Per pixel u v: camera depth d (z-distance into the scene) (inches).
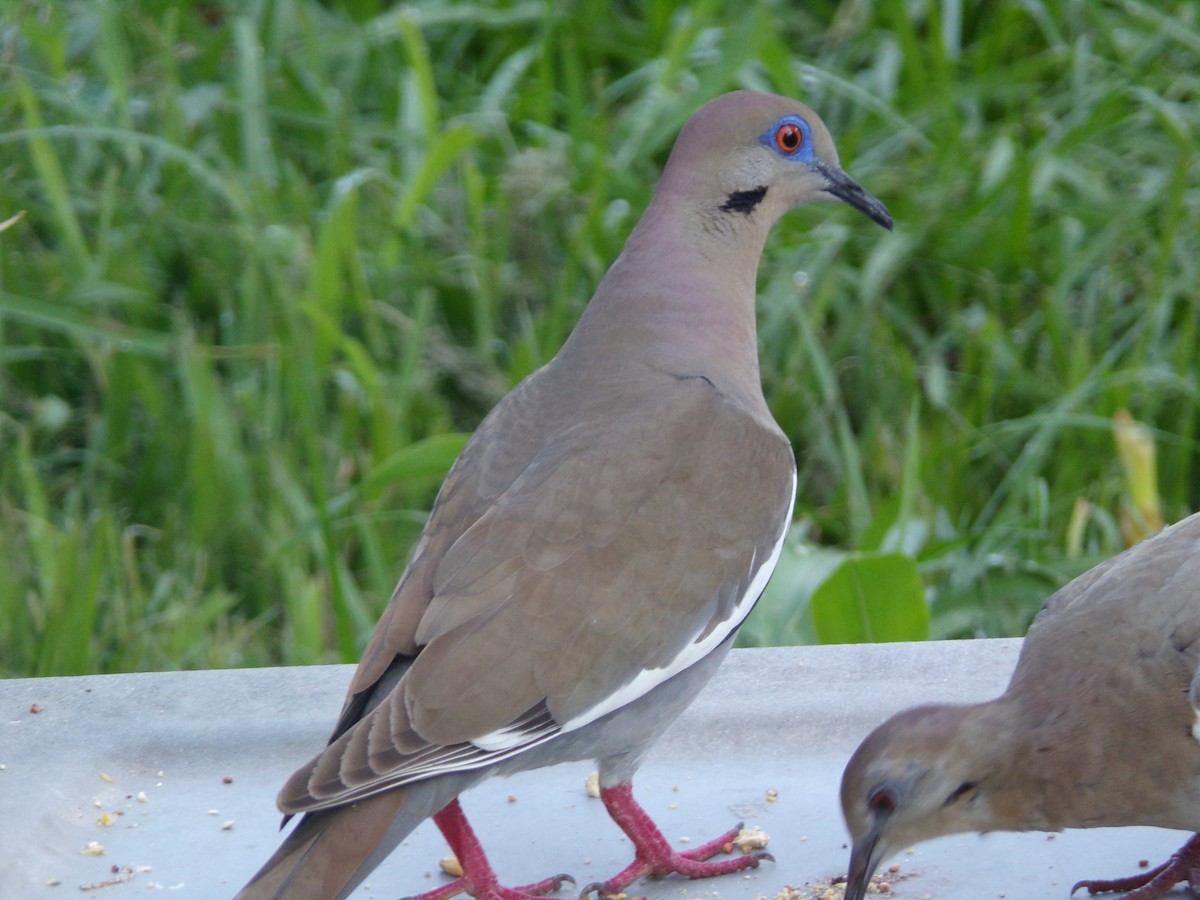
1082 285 524.4
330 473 460.4
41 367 504.7
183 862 280.2
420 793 249.0
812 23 601.9
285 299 472.1
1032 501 446.6
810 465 477.1
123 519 458.6
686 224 304.2
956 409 490.9
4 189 518.6
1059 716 255.1
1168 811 255.6
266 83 550.9
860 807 254.2
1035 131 551.2
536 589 259.1
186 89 569.3
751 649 333.7
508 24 583.2
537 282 507.5
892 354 492.7
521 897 267.9
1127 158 545.6
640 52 578.2
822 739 310.3
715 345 300.2
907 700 316.2
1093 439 470.9
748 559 278.2
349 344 454.9
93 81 561.6
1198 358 493.0
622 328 296.5
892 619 381.1
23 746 305.9
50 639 397.4
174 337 472.7
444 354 492.4
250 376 483.2
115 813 293.3
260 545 440.1
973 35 607.5
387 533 451.8
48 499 466.9
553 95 572.1
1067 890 270.5
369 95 577.6
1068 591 273.9
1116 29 578.2
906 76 576.4
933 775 254.8
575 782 307.3
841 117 565.0
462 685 249.8
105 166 549.0
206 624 416.8
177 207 529.7
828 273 511.8
